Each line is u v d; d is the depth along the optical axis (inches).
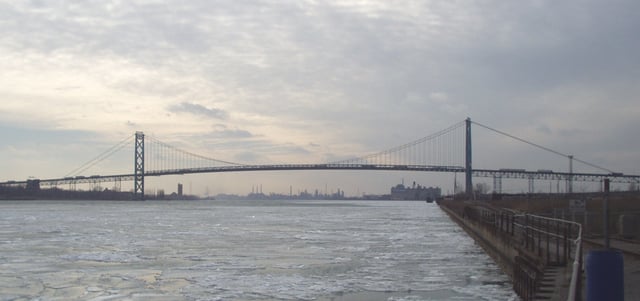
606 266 345.7
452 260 1477.6
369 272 1266.0
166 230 2657.5
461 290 1028.5
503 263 1229.1
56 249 1750.7
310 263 1423.5
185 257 1551.4
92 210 5649.6
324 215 4655.5
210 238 2187.5
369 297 981.8
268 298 990.4
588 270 351.9
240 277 1202.6
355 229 2763.3
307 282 1138.7
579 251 475.8
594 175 5147.6
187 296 1007.6
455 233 2477.9
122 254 1620.3
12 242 1984.5
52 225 3021.7
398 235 2362.2
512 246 1074.7
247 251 1705.2
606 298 344.8
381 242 2018.9
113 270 1306.6
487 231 1594.5
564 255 805.9
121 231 2571.4
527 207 2340.1
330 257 1552.7
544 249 947.3
